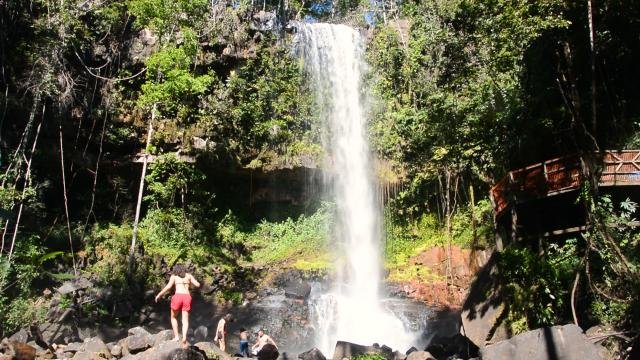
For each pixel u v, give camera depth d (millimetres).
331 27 29531
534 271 12047
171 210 23703
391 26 27969
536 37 12742
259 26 27156
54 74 21047
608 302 10867
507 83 15125
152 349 8336
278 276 22656
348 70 29031
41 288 17812
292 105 26812
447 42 16297
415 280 22375
